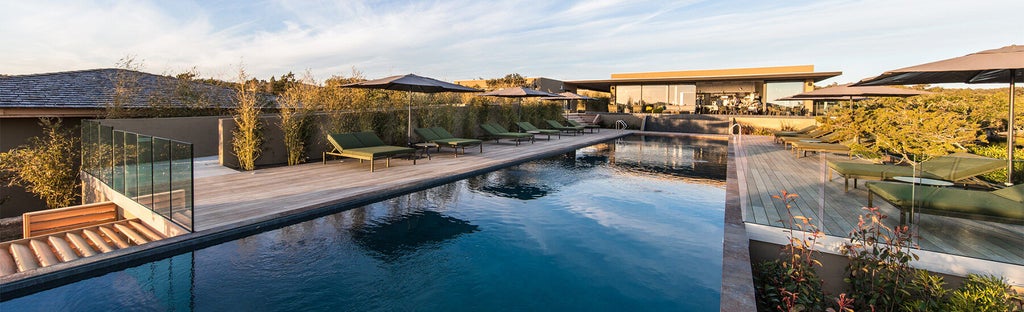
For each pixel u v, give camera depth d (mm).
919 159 4457
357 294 3361
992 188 4660
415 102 13586
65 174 7750
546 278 3674
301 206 5453
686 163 10664
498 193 7023
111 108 9039
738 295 3010
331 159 10359
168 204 4840
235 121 8992
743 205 5453
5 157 7305
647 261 4055
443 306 3172
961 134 7730
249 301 3244
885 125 8406
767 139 17359
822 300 3359
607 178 8445
